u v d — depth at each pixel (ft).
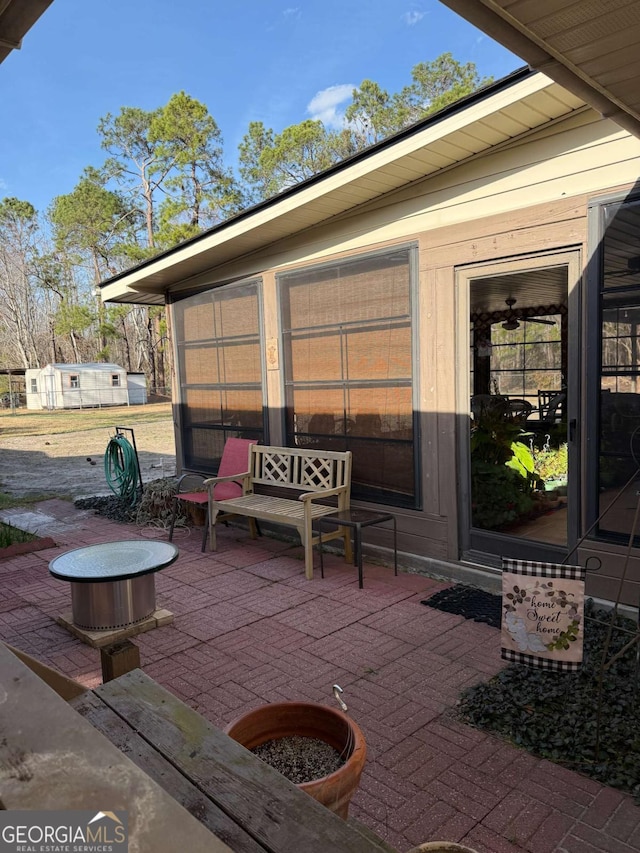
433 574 15.17
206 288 21.39
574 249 12.11
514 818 6.91
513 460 18.26
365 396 16.48
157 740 4.88
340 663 10.77
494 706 9.03
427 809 7.09
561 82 6.94
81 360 125.08
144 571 11.73
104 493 28.60
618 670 9.71
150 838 2.59
